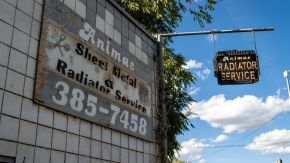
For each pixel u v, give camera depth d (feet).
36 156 14.67
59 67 16.88
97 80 19.61
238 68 28.04
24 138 14.25
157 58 27.48
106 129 19.75
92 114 18.67
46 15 16.56
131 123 22.22
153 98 25.79
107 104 20.12
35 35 15.80
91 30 19.93
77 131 17.42
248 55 28.17
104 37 21.07
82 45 18.89
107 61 20.89
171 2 43.96
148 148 23.84
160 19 45.39
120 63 22.25
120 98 21.52
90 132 18.37
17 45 14.71
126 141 21.49
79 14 19.16
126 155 21.22
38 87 15.34
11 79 14.14
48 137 15.51
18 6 15.12
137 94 23.54
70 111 17.08
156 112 25.80
